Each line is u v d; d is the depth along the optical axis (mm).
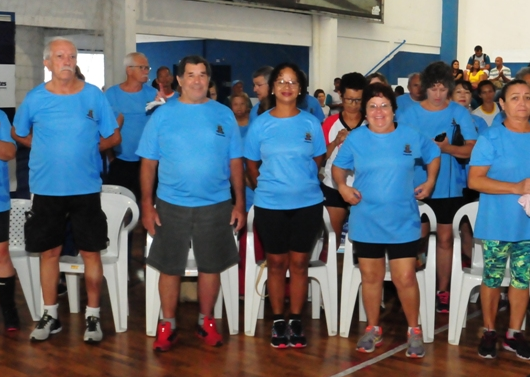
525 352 3578
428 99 4242
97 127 3732
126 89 4891
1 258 3848
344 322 3922
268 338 3898
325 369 3438
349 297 3910
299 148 3570
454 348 3752
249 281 3930
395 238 3523
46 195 3637
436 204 4262
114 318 3977
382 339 3871
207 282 3721
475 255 4031
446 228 4281
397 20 12406
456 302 3805
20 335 3912
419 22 12906
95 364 3502
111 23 7848
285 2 9695
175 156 3531
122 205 4145
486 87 5922
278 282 3729
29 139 3746
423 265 4016
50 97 3613
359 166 3572
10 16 6945
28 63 7363
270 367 3465
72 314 4309
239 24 9664
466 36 13508
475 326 4133
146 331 3957
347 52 11508
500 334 3982
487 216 3502
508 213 3434
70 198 3656
